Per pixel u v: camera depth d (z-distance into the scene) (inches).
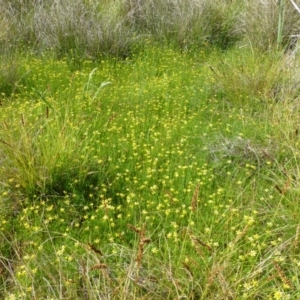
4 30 260.8
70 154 134.0
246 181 131.9
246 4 272.8
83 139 143.8
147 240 79.0
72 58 245.8
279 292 79.8
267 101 175.8
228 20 284.0
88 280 86.0
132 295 83.9
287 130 148.1
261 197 117.3
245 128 162.9
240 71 200.8
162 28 282.0
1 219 114.7
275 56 209.2
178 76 216.8
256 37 249.8
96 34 261.1
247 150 145.4
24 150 130.1
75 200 124.4
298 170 122.0
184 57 245.0
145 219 113.6
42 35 269.7
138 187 125.6
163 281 91.2
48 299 86.7
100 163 137.6
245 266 95.7
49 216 113.8
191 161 141.8
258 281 88.6
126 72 226.8
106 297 86.1
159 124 169.2
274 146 146.9
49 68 232.1
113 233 109.3
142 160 143.2
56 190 130.0
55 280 92.8
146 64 230.7
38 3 296.2
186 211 111.6
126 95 196.4
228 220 103.8
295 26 241.3
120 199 125.8
